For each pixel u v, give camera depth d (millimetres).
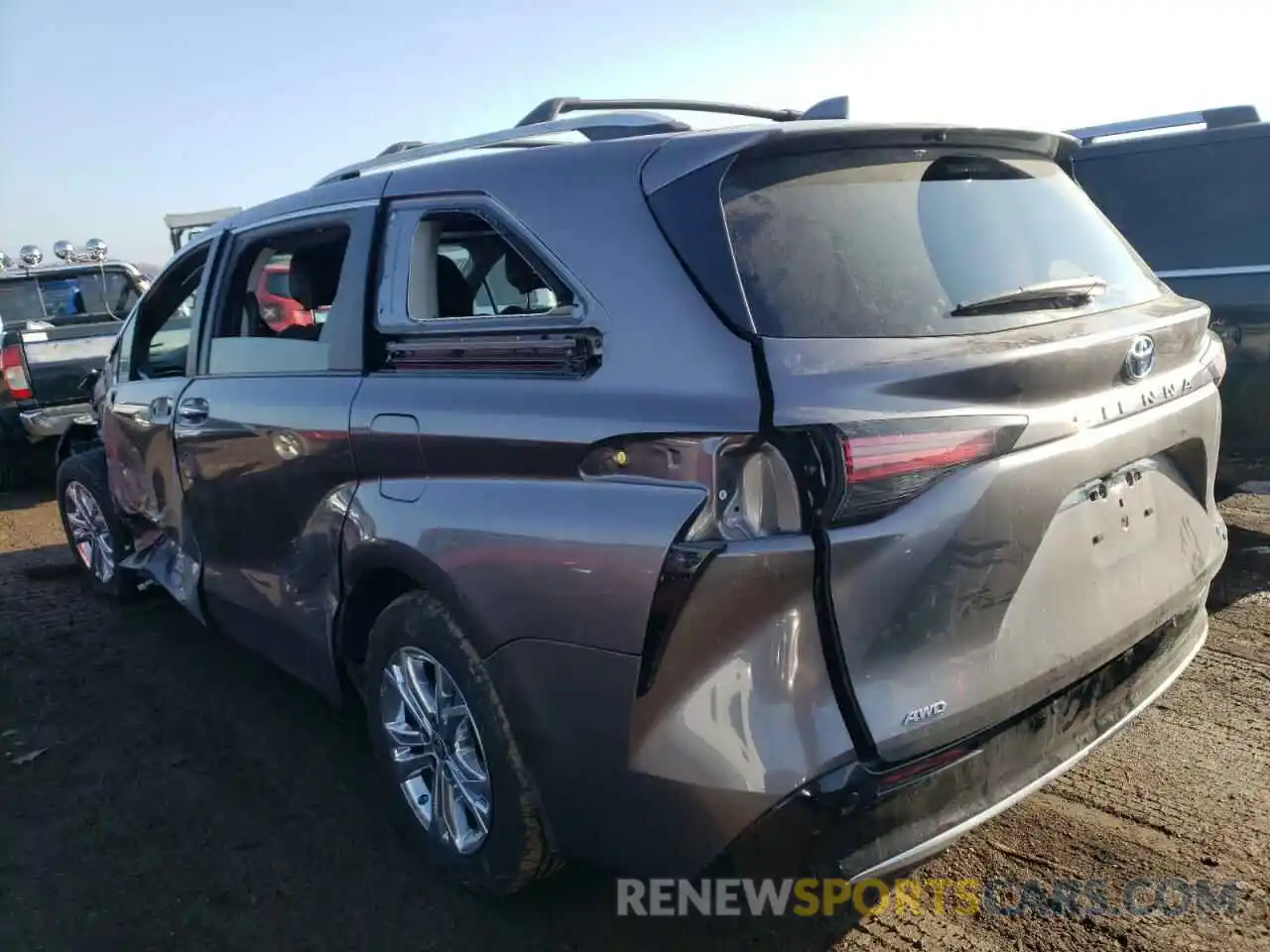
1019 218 2727
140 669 4539
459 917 2799
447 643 2621
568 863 2662
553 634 2297
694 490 2100
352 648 3166
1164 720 3697
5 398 8297
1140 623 2582
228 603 3873
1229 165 5574
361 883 2961
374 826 3244
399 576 2920
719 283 2195
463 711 2703
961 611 2166
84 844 3197
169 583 4359
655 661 2121
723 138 2352
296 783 3521
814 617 2059
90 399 8508
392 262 2977
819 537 2020
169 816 3342
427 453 2666
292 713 4055
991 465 2150
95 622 5145
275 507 3371
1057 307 2473
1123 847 2951
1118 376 2457
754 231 2256
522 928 2744
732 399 2072
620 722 2189
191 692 4277
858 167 2463
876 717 2080
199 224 11352
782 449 2039
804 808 2029
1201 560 2885
